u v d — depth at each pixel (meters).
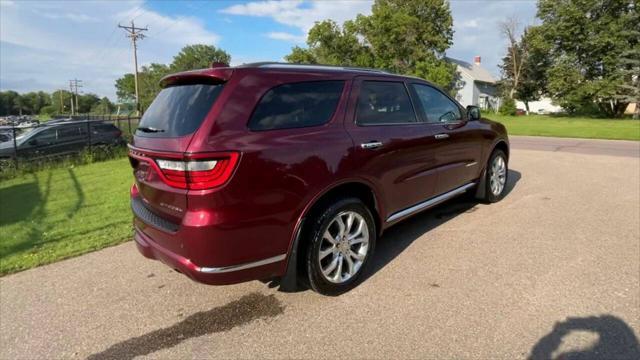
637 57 32.34
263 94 2.62
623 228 4.30
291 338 2.55
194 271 2.41
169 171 2.43
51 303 3.13
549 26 36.91
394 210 3.55
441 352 2.33
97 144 14.45
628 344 2.33
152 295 3.21
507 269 3.36
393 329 2.58
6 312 3.02
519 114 46.59
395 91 3.67
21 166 11.49
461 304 2.84
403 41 42.44
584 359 2.21
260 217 2.48
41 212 6.33
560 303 2.80
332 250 2.98
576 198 5.62
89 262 3.95
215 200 2.31
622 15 33.09
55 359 2.45
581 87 35.53
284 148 2.57
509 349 2.33
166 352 2.47
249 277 2.56
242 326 2.71
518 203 5.41
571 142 14.50
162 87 3.16
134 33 40.66
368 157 3.12
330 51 45.03
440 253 3.75
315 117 2.88
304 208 2.70
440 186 4.18
